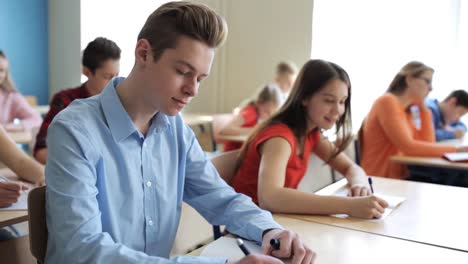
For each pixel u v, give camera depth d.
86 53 2.25
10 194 1.44
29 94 5.16
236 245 1.14
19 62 5.03
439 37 3.75
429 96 3.79
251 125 3.64
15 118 3.60
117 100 1.10
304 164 1.79
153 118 1.17
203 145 4.62
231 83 4.98
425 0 3.75
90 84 2.28
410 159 2.64
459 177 2.78
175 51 0.98
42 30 5.19
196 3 1.05
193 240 1.65
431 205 1.55
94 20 5.02
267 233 1.13
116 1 4.98
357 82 4.06
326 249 1.15
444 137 3.52
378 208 1.40
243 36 4.84
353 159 2.50
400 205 1.54
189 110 5.15
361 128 2.99
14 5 4.91
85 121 1.04
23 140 2.97
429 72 2.91
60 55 5.19
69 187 0.95
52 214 0.95
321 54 4.28
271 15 4.63
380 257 1.11
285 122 1.70
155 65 1.01
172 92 1.00
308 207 1.42
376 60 3.97
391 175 2.85
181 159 1.27
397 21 3.86
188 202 1.35
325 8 4.22
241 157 1.76
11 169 1.79
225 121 3.70
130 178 1.11
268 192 1.47
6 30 4.88
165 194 1.20
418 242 1.21
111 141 1.08
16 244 1.32
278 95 3.63
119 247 0.93
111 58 2.23
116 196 1.10
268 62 4.71
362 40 4.02
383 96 2.90
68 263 0.92
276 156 1.58
